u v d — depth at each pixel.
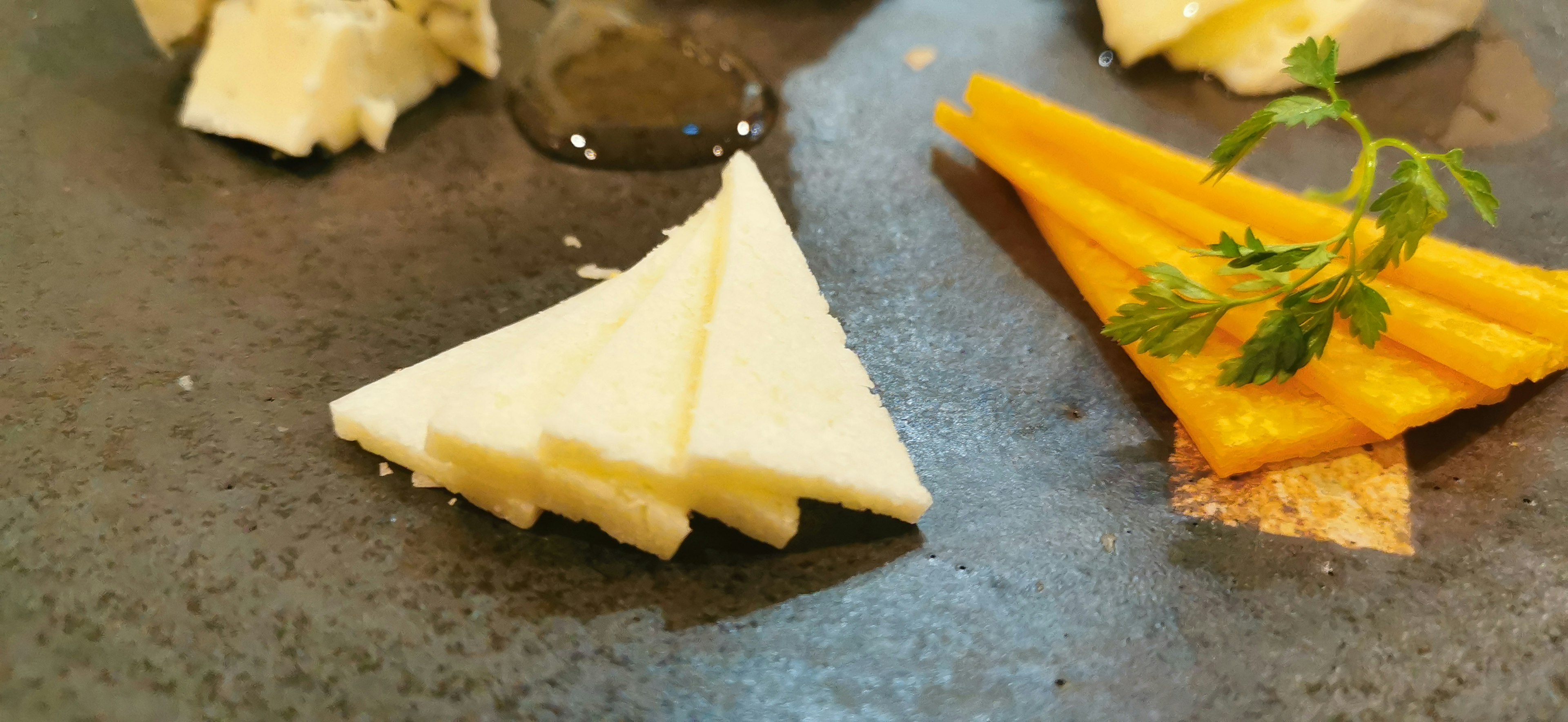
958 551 0.13
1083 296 0.16
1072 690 0.12
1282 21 0.18
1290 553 0.13
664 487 0.12
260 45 0.16
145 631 0.12
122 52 0.18
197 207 0.16
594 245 0.16
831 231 0.16
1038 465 0.14
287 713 0.11
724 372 0.13
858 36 0.19
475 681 0.12
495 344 0.14
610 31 0.19
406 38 0.17
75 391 0.13
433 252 0.15
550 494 0.12
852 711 0.12
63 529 0.12
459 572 0.12
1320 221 0.14
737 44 0.19
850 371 0.14
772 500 0.13
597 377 0.13
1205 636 0.12
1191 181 0.15
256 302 0.15
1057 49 0.19
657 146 0.17
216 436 0.13
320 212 0.16
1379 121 0.18
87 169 0.16
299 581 0.12
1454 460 0.13
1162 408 0.14
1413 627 0.12
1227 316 0.14
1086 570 0.13
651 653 0.12
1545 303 0.13
